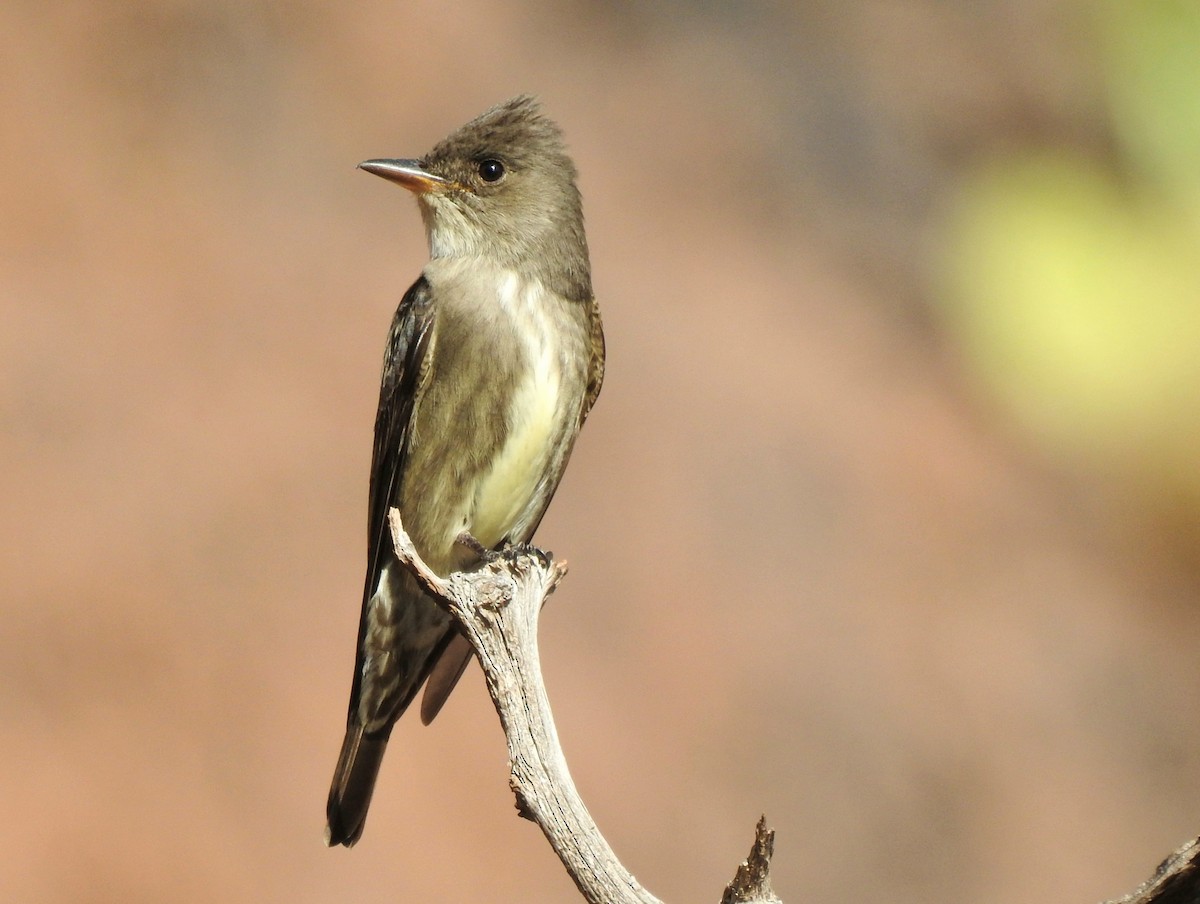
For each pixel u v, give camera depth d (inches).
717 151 622.2
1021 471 557.9
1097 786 501.4
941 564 527.2
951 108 647.8
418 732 455.8
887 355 575.5
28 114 553.9
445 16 624.7
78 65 572.4
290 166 571.2
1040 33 671.1
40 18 581.3
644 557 498.0
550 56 629.0
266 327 522.9
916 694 497.0
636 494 509.7
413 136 583.2
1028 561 539.8
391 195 574.9
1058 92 642.8
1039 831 483.2
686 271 575.5
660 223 591.2
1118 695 527.2
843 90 652.1
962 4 691.4
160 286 523.2
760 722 474.6
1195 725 527.2
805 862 456.4
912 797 478.3
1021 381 496.4
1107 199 451.8
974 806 488.4
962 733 495.2
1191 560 556.4
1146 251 446.0
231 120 576.1
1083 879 479.5
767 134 634.8
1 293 503.2
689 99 634.2
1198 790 502.3
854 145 633.6
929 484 543.2
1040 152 508.7
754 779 467.5
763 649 489.4
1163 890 182.1
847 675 495.8
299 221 556.1
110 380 495.5
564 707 460.8
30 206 531.5
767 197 613.9
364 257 552.1
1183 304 447.2
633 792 451.2
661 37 657.0
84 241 529.7
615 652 477.4
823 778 474.0
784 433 535.5
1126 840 492.1
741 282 578.2
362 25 611.5
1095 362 454.6
